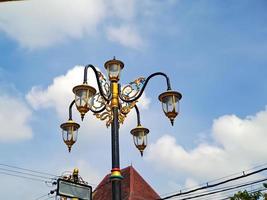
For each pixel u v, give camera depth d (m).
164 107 10.48
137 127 11.70
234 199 20.84
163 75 10.92
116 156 10.02
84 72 10.54
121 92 10.80
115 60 10.93
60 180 10.61
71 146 11.27
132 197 27.58
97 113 10.56
